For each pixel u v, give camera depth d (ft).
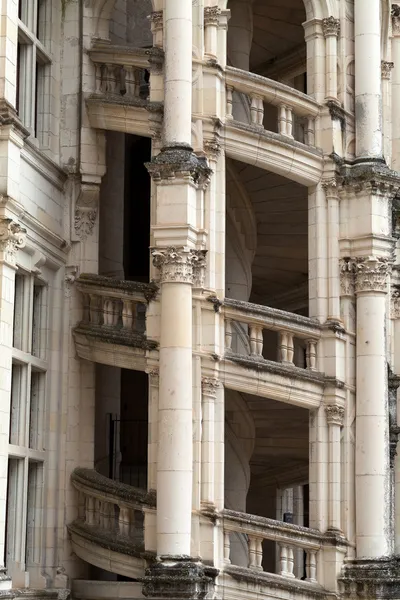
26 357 139.33
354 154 153.58
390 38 183.52
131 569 137.90
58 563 144.36
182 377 134.41
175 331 134.92
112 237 163.12
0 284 128.26
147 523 135.95
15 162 130.82
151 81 142.10
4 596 123.85
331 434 147.74
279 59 177.68
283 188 158.10
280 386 143.64
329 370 148.66
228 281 159.33
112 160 163.53
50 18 149.79
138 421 169.68
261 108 147.33
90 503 143.13
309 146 150.92
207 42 143.33
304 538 143.64
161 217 136.05
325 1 154.30
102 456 158.61
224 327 141.08
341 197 151.84
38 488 143.84
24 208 134.10
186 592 129.90
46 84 148.87
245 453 160.45
